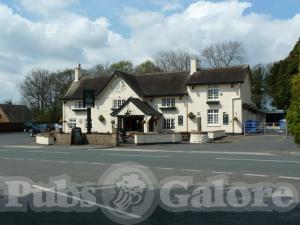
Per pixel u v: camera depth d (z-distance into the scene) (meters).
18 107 94.25
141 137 35.44
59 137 37.44
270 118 68.81
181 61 80.12
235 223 7.86
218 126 49.38
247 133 48.72
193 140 37.12
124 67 88.62
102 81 58.84
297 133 27.53
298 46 57.59
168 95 51.88
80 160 21.14
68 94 58.88
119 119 51.97
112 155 24.08
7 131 78.12
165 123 52.38
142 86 55.19
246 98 51.97
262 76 83.88
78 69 61.25
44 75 89.44
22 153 27.19
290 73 59.12
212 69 51.97
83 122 57.38
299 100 29.39
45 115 87.69
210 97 50.19
